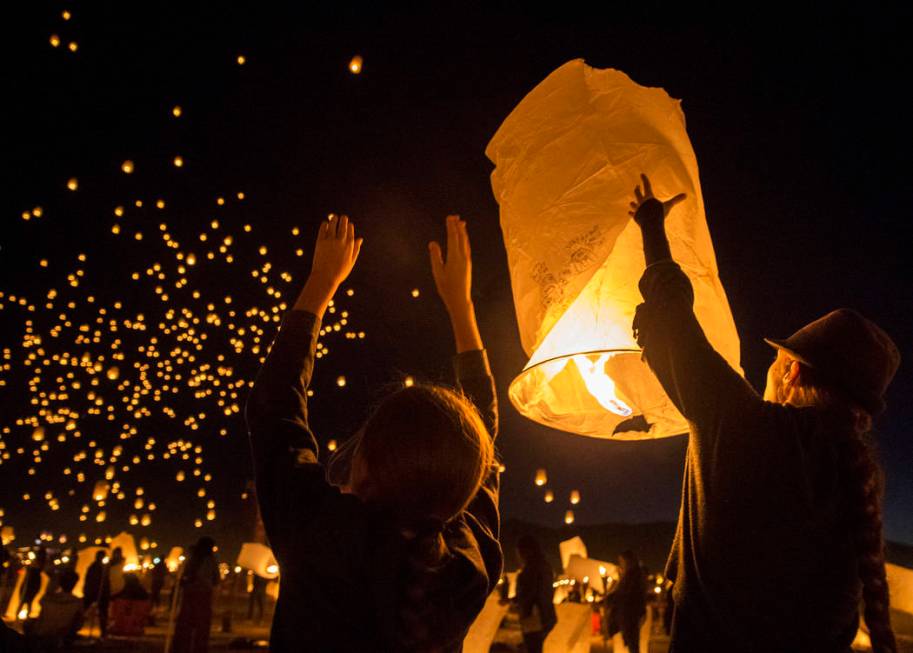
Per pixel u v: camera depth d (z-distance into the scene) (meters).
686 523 1.55
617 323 1.76
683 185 1.69
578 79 1.81
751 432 1.40
